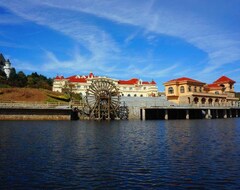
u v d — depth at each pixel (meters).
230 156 19.98
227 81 115.25
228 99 107.75
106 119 72.00
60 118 65.38
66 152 21.61
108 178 14.61
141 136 32.44
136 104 80.44
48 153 21.12
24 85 104.69
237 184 13.55
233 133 35.47
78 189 12.91
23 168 16.55
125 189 12.92
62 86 120.19
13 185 13.48
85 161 18.45
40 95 79.50
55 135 32.75
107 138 30.48
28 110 62.59
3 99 74.31
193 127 45.47
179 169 16.36
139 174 15.34
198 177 14.73
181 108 74.12
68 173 15.55
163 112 80.25
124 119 72.94
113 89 74.12
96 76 140.00
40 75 134.62
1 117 60.69
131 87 146.25
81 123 55.06
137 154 20.88
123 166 17.12
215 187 13.15
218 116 89.31
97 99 71.94
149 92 149.62
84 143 26.45
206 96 98.25
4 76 116.19
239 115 96.94
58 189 12.92
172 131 38.50
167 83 99.50
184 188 13.04
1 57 140.00
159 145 25.23
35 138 29.75
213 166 17.00
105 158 19.42
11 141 27.17
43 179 14.42
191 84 97.12
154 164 17.59
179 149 23.02
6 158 19.17
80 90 130.38
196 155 20.41
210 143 26.31
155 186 13.33
